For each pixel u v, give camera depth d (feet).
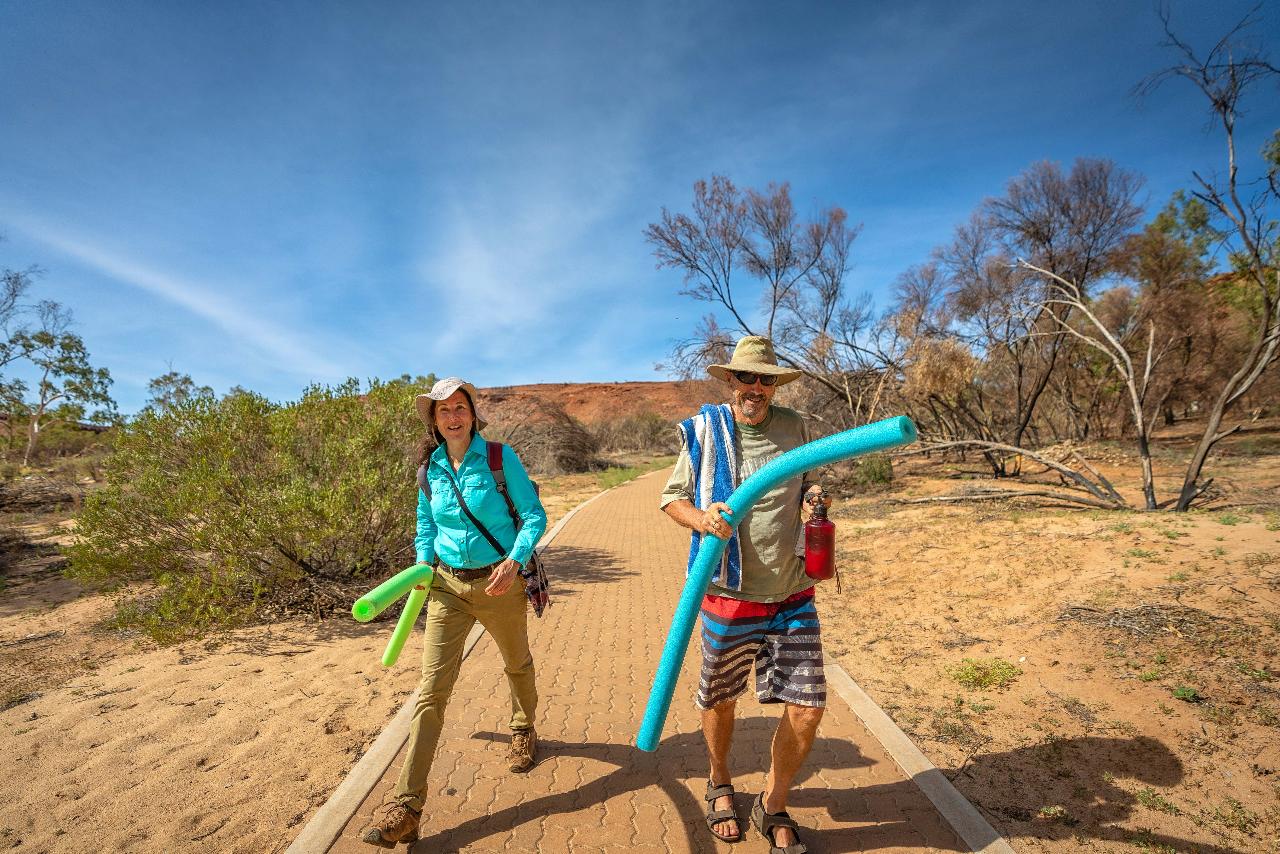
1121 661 13.42
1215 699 11.62
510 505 9.78
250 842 9.35
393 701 14.03
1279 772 9.80
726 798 9.41
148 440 19.99
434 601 9.78
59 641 18.63
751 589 8.54
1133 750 10.83
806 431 8.89
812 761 11.20
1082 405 81.51
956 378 51.67
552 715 13.15
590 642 18.06
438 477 9.71
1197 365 72.38
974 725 12.30
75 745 12.25
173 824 9.78
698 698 9.12
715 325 59.47
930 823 9.50
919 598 19.69
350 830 9.39
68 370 96.94
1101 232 60.03
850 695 13.61
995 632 16.25
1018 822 9.48
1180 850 8.70
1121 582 17.29
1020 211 61.67
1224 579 16.06
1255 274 26.96
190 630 18.22
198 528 19.02
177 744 12.25
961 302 62.75
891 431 5.79
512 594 10.01
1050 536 23.30
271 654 17.17
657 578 26.48
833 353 56.24
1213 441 28.32
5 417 98.12
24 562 30.68
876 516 35.88
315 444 21.90
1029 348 63.00
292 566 19.92
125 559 18.85
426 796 9.85
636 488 67.36
